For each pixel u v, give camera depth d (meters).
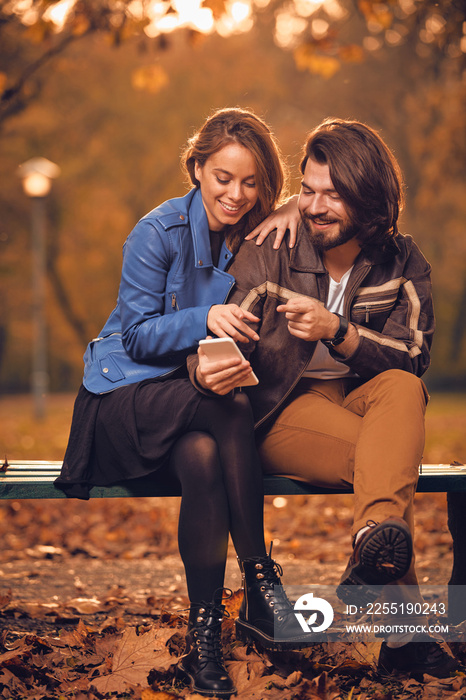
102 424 2.64
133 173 24.64
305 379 2.89
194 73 21.75
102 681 2.35
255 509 2.44
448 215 24.81
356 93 22.50
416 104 19.20
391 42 17.23
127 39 7.19
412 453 2.37
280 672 2.45
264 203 2.82
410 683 2.35
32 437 13.98
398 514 2.26
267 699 2.20
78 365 37.22
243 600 2.57
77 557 5.11
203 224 2.79
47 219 25.97
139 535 5.73
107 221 25.81
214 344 2.32
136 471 2.58
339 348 2.63
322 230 2.67
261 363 2.71
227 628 2.77
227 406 2.45
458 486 2.76
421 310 2.88
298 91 22.92
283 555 5.12
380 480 2.31
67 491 2.64
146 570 4.61
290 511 6.73
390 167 2.64
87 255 28.25
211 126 2.75
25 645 2.73
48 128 22.83
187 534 2.38
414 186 21.36
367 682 2.39
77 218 26.33
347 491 2.72
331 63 7.68
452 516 3.03
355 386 2.97
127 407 2.57
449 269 30.67
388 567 2.18
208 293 2.77
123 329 2.72
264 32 21.53
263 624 2.38
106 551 5.29
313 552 5.13
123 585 4.17
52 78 20.58
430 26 7.95
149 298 2.71
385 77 22.23
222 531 2.38
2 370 36.84
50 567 4.70
